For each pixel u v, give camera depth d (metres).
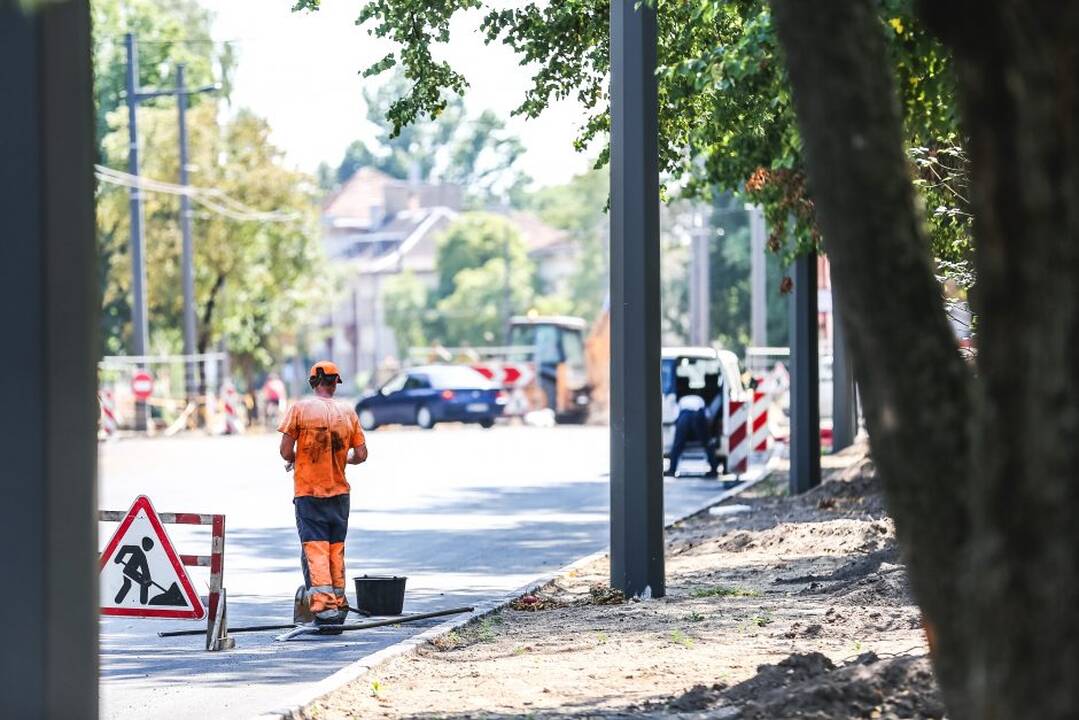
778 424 125.81
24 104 15.34
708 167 57.31
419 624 36.50
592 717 23.30
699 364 83.88
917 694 21.62
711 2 34.22
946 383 13.98
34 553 15.38
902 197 14.09
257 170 171.88
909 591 35.25
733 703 23.31
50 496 15.37
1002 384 12.52
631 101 38.19
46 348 15.34
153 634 35.44
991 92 12.73
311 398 36.19
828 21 14.02
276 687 28.34
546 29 43.09
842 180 14.07
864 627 30.98
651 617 35.09
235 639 34.50
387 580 37.12
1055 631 12.11
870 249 14.03
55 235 15.45
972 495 12.76
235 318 175.75
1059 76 12.34
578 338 185.62
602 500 72.06
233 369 192.75
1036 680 12.16
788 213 55.44
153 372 156.12
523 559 50.03
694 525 59.91
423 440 125.75
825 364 121.44
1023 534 12.28
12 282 15.37
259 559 50.09
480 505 69.69
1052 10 12.34
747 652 28.95
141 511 33.03
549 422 169.62
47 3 14.39
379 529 59.47
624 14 38.12
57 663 15.48
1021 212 12.48
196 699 27.23
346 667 29.02
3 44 15.36
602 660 29.02
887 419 14.07
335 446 35.84
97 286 16.03
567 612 37.22
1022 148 12.49
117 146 177.88
